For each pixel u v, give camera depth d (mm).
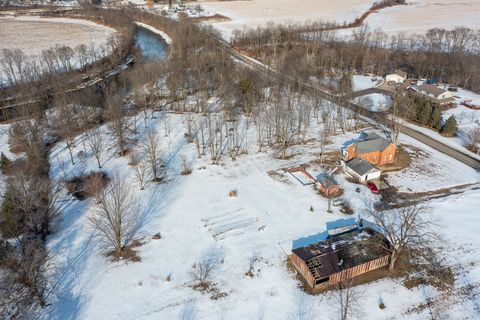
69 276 56781
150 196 74312
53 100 116688
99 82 139125
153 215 69375
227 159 87438
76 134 98875
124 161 86562
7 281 53844
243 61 155500
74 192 75688
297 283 55469
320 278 53719
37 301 52656
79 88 131625
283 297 53406
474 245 61969
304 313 51031
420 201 72312
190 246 62188
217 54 149875
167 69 132750
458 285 55406
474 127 101250
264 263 58781
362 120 105375
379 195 74188
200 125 101812
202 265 58438
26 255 55156
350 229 64125
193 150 91000
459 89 129375
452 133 98438
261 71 136875
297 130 99312
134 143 93938
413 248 60875
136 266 58625
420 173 81562
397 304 52375
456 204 71250
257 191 75562
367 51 151125
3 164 80312
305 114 99562
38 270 55531
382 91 125188
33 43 184125
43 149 90562
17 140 91625
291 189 76062
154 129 101125
